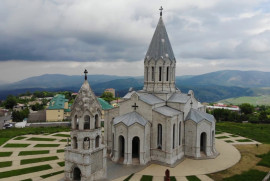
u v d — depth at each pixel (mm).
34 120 122812
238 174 48812
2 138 77625
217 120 124312
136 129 52688
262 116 118250
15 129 93125
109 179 45375
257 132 88812
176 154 56344
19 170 50250
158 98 62750
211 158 58219
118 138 54125
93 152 41875
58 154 60844
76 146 42750
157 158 55312
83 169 41031
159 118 54656
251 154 61719
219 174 48781
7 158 57875
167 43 64875
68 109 135375
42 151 63438
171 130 53438
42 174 48125
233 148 67062
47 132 86250
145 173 48625
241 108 168500
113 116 62906
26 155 60125
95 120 43406
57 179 45625
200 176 47656
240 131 89750
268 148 67188
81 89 42156
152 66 64188
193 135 58562
